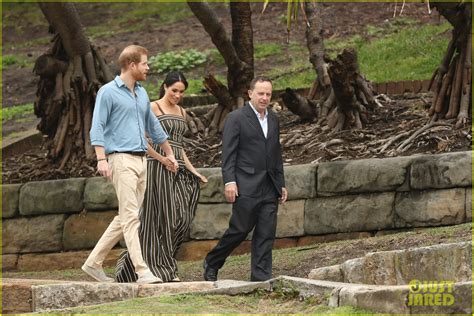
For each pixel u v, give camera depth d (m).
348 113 23.22
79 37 25.58
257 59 36.44
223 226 21.48
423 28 35.06
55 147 25.16
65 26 25.38
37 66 25.47
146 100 16.62
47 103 25.61
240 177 16.38
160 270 16.78
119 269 16.86
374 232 20.22
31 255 23.27
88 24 45.22
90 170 24.50
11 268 23.38
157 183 17.09
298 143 23.30
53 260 23.05
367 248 18.23
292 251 19.84
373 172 20.19
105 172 15.82
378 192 20.19
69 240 22.95
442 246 13.87
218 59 37.25
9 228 23.52
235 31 25.98
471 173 19.23
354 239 20.16
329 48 35.09
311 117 24.81
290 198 21.08
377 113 23.89
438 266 13.85
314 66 26.02
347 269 14.90
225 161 16.38
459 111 21.89
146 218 16.97
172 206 17.06
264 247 16.34
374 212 20.16
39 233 23.22
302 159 22.47
